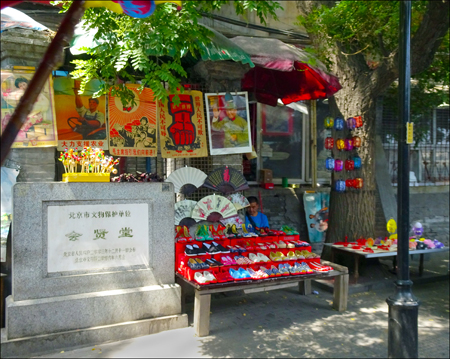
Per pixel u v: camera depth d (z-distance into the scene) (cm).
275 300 589
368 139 711
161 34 402
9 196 457
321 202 906
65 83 511
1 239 454
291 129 934
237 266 507
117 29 449
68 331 413
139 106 546
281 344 432
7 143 140
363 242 678
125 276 458
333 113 739
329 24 665
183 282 502
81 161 452
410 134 382
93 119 526
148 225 474
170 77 420
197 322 452
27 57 453
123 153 539
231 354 405
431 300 602
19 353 389
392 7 662
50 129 468
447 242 1026
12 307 394
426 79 870
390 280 673
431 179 1049
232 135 607
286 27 921
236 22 782
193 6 414
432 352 425
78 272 436
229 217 590
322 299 595
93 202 443
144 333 449
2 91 438
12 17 458
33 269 413
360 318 516
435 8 589
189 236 554
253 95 805
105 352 402
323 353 413
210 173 590
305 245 569
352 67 709
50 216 422
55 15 606
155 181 493
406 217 384
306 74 684
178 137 576
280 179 916
